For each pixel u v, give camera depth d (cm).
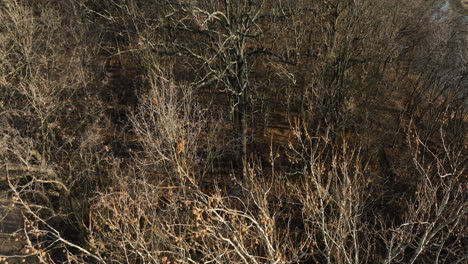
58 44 2064
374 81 2125
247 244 1057
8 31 1689
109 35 2697
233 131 2011
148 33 1884
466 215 1112
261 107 2434
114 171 1353
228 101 2155
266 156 2198
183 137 1215
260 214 833
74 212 1569
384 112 2462
